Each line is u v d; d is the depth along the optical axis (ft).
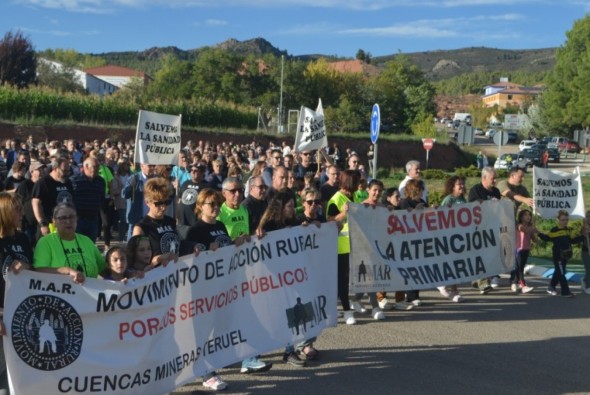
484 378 23.94
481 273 33.19
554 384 23.52
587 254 37.55
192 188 32.35
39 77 277.23
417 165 35.70
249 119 176.96
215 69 259.19
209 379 22.29
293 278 23.84
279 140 163.53
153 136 38.09
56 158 32.27
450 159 186.70
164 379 20.22
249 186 30.22
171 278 20.44
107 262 21.26
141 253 22.29
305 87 263.29
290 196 25.70
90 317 18.81
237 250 22.38
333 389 22.58
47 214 31.91
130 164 52.03
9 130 125.90
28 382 18.10
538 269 42.96
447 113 606.14
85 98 149.28
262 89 262.26
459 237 32.78
